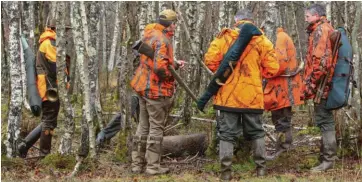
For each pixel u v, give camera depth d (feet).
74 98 46.37
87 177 26.04
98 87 34.24
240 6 36.68
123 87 29.66
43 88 30.60
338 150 29.45
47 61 30.71
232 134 24.31
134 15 29.22
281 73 29.27
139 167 27.22
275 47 29.48
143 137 27.04
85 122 27.86
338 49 25.57
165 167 27.89
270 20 30.76
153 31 25.57
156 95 25.90
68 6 40.86
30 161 29.32
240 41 23.62
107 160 29.35
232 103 23.91
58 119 41.11
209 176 25.82
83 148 27.68
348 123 29.89
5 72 52.21
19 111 29.76
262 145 24.79
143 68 26.05
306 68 26.35
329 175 25.14
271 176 24.94
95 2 39.78
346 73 25.55
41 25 46.34
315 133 36.42
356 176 24.38
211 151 30.14
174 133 36.09
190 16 38.34
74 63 46.26
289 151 30.25
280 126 30.04
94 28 39.63
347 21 31.14
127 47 29.32
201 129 36.96
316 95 25.94
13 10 29.63
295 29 47.52
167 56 25.44
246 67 23.84
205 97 24.40
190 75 39.91
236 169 26.91
